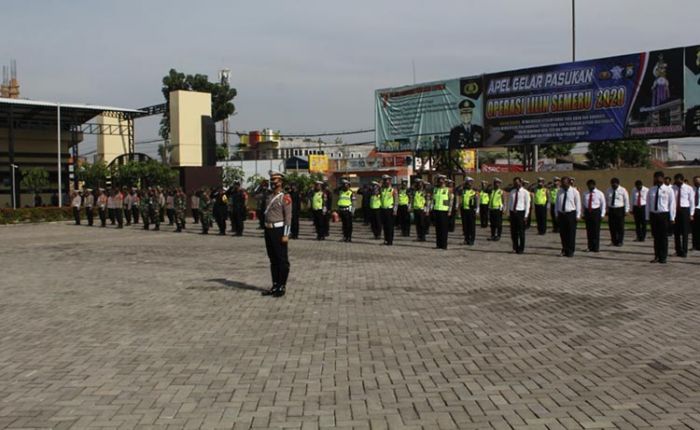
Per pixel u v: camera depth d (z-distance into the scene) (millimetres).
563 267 14102
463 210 19812
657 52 23141
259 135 81125
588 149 53375
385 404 5344
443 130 29828
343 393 5645
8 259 17375
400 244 20531
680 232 15891
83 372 6414
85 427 4906
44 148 50094
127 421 5023
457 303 9859
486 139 28344
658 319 8516
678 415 4969
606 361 6574
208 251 18922
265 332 8062
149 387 5891
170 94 46031
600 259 15656
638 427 4738
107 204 34469
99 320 8953
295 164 70500
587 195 17375
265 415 5117
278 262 10672
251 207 40156
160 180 43031
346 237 21906
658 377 5992
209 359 6828
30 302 10477
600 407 5184
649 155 53469
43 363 6773
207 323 8648
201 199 27000
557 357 6754
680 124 22656
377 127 32344
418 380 6000
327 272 13656
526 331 7945
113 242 22984
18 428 4898
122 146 56250
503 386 5785
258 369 6422
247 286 11828
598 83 24734
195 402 5453
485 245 19672
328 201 23016
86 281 12820
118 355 7055
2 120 47625
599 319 8586
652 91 23312
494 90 27953
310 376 6164
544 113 26391
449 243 20438
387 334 7863
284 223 10641
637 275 12727
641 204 19922
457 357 6797
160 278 13070
